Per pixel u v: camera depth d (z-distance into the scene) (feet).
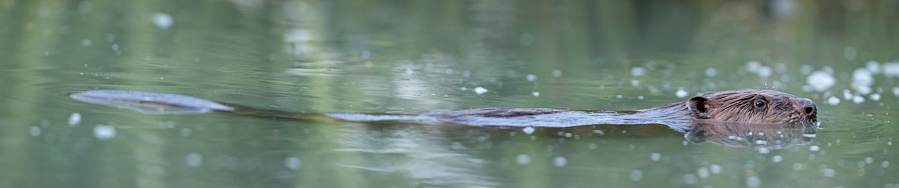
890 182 30.96
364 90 51.85
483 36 97.35
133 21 87.81
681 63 79.46
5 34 68.90
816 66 79.15
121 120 35.63
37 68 51.21
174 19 93.04
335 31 93.30
